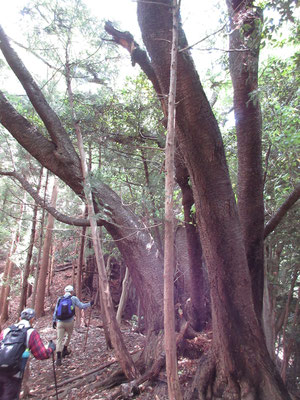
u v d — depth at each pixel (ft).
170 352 7.93
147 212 17.28
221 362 11.46
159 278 16.83
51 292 50.31
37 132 16.85
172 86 8.50
